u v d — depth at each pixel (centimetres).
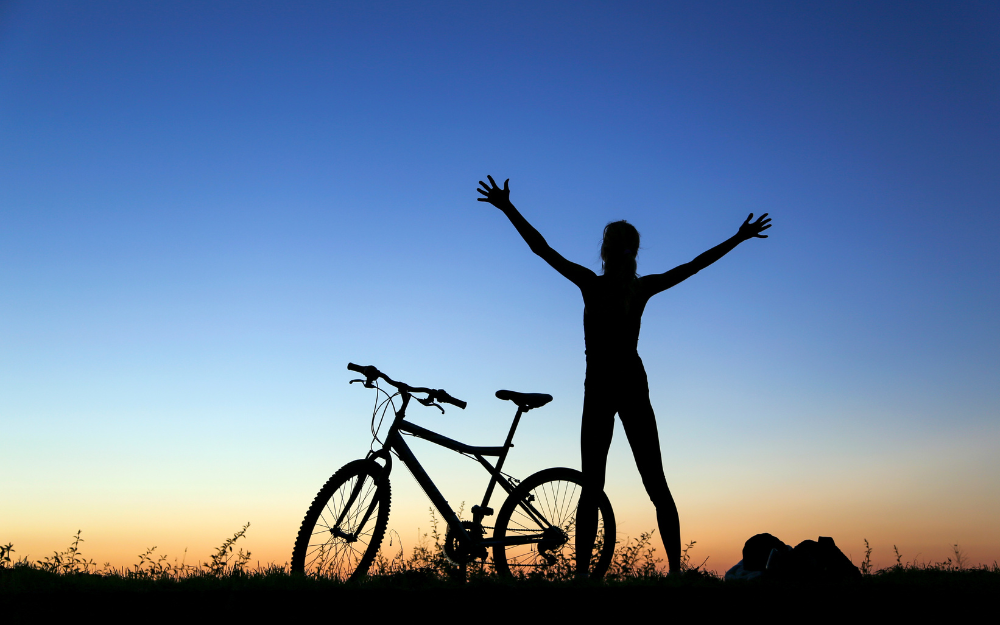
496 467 509
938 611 324
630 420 461
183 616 312
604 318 466
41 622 307
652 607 323
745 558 496
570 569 488
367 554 473
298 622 314
